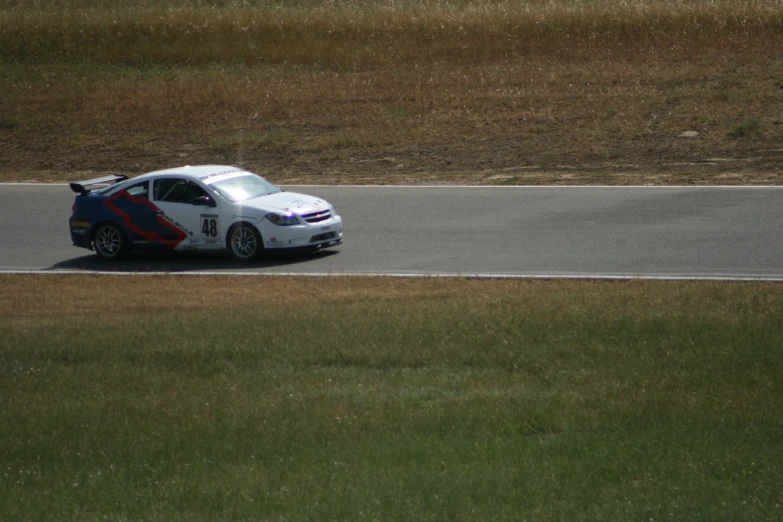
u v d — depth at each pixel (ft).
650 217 208.85
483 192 246.68
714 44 388.16
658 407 98.22
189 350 126.52
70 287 177.06
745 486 77.71
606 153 285.64
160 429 98.94
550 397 103.19
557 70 377.50
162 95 388.78
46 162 324.39
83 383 115.96
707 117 307.99
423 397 106.01
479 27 436.76
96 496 81.76
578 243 190.60
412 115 344.08
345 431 95.35
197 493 80.69
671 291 150.41
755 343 117.70
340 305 151.84
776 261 168.76
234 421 100.01
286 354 123.54
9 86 414.82
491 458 85.92
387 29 446.19
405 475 82.28
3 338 137.28
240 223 194.59
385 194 250.98
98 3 545.03
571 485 78.74
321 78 398.83
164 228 199.41
